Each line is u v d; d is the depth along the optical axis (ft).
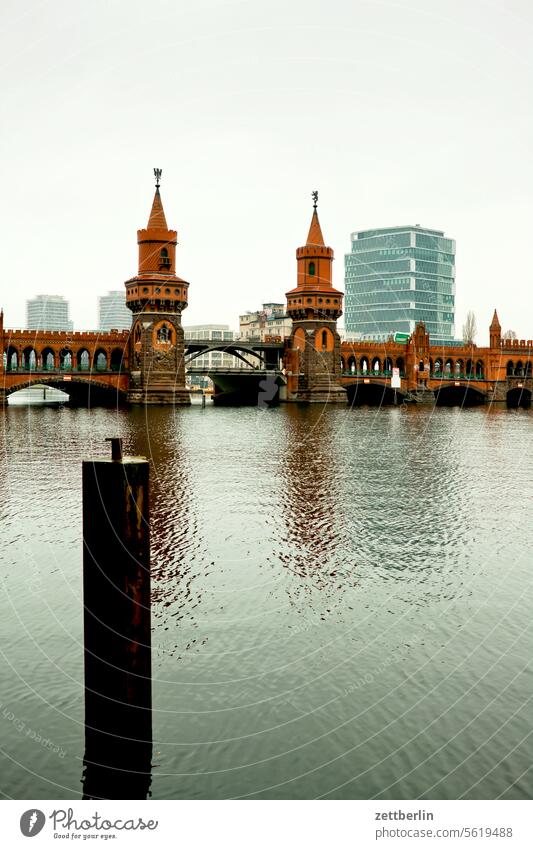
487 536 106.11
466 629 71.67
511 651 66.85
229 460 187.93
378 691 59.93
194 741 52.95
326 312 545.44
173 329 499.10
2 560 91.50
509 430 299.79
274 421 342.03
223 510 121.90
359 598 79.87
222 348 533.55
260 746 52.75
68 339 478.18
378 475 163.63
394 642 68.59
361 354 578.66
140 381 494.18
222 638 69.26
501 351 621.72
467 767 50.80
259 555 95.25
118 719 49.06
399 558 94.79
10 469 167.63
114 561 47.29
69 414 384.47
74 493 135.74
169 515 117.60
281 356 590.14
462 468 177.27
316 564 91.76
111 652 48.37
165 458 191.31
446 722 55.67
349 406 506.48
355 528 110.22
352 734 54.19
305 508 124.26
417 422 346.54
